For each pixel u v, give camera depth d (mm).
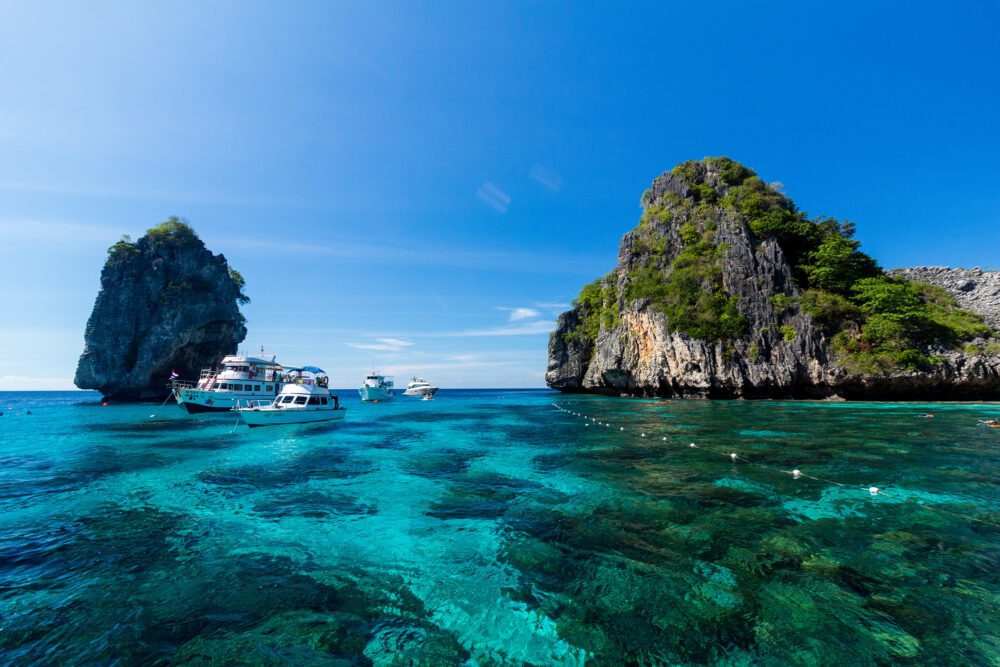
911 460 14188
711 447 17125
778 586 6070
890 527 8289
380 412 41469
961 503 9734
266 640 5070
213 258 81375
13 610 5789
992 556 6953
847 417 27562
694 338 49750
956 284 63375
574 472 13625
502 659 4719
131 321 72250
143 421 34562
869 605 5527
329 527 9070
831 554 7113
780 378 44125
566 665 4582
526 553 7484
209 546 8094
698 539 7863
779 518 8883
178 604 5930
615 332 65000
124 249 74188
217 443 21750
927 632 4941
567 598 5922
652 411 35781
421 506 10453
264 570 7020
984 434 19688
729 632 5023
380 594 6176
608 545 7715
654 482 12008
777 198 57500
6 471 15227
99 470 15172
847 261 48500
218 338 81250
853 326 44188
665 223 61438
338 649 4898
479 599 5984
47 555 7699
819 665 4410
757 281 48875
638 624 5262
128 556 7648
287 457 17438
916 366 39219
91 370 70562
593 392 81125
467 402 60406
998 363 38719
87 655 4820
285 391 30734
